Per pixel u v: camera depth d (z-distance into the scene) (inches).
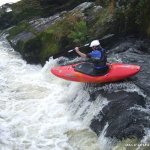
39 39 453.1
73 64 382.0
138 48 414.0
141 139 263.6
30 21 520.7
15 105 347.6
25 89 379.6
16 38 491.2
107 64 348.2
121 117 285.9
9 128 308.0
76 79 350.0
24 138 295.0
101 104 311.0
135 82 336.2
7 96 365.1
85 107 324.2
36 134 300.5
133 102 301.1
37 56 449.1
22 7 577.6
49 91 373.4
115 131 276.2
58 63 412.2
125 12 427.8
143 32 426.0
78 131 302.7
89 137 293.3
